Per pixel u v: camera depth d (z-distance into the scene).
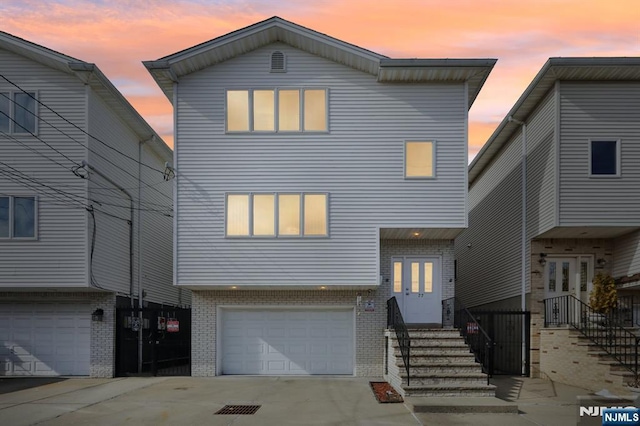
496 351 20.41
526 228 18.58
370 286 16.19
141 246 20.66
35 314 17.50
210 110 16.47
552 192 16.50
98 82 16.59
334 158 16.30
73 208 16.31
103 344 17.30
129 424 10.28
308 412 11.26
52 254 16.16
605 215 16.11
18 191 16.30
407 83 16.45
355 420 10.54
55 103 16.53
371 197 16.17
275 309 17.41
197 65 16.39
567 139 16.31
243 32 15.89
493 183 22.72
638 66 15.69
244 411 11.38
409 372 13.00
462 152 16.22
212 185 16.27
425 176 16.16
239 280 16.03
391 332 14.95
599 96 16.42
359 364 16.95
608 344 15.14
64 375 17.22
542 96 17.39
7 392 14.06
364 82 16.50
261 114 16.50
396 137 16.31
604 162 16.31
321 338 17.36
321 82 16.52
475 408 11.30
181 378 16.53
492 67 15.71
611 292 16.34
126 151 19.48
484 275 23.81
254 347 17.36
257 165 16.33
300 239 16.09
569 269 18.09
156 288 22.44
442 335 14.75
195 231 16.16
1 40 16.05
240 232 16.19
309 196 16.25
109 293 17.61
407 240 17.56
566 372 15.95
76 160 16.38
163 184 23.78
